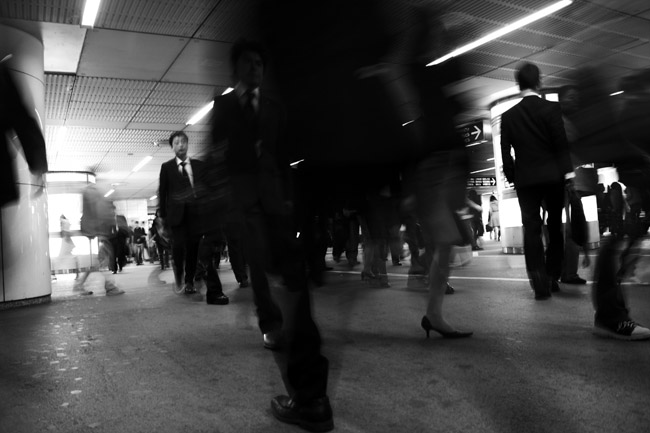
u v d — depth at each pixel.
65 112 10.90
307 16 1.72
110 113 11.03
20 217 5.95
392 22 1.89
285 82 1.80
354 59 1.84
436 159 2.30
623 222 2.52
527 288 4.34
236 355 2.51
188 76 8.84
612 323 2.43
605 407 1.56
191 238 4.86
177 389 2.00
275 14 1.70
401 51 2.06
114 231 7.99
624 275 2.53
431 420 1.54
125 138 13.44
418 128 2.14
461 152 2.42
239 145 1.79
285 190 1.78
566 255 4.38
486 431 1.44
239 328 3.30
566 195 3.72
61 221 12.16
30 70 6.32
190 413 1.72
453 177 2.43
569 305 3.38
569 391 1.72
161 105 10.55
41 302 6.13
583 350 2.24
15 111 1.73
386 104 1.96
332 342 2.62
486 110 11.39
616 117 2.69
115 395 1.97
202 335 3.13
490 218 19.61
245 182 1.78
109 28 6.84
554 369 1.98
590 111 2.89
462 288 4.53
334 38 1.78
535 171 3.56
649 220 2.54
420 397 1.75
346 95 1.86
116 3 6.16
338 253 6.84
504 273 5.70
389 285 4.98
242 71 1.76
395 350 2.42
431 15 2.03
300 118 1.83
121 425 1.63
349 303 3.95
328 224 2.01
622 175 2.69
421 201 2.47
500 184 9.99
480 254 9.96
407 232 4.55
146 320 3.92
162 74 8.73
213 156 1.90
